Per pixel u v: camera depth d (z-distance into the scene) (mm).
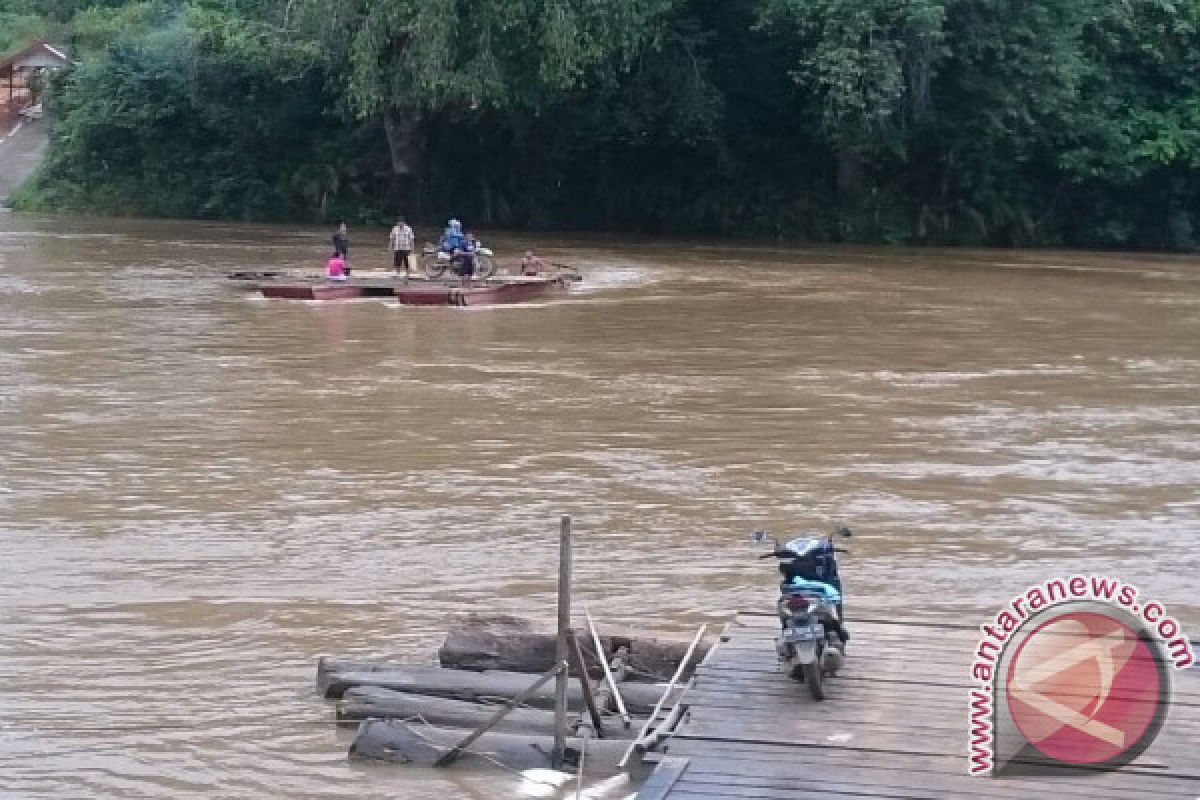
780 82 63500
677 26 61219
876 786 8656
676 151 66188
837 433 20359
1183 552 14883
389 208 67625
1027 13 57719
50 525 15148
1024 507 16547
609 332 30547
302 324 30750
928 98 58688
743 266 48781
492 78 54000
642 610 12805
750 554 14539
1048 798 8523
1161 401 23453
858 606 12953
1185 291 42500
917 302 38000
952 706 9820
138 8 79562
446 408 21531
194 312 32594
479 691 10656
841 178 63625
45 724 10266
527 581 13578
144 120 69062
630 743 9688
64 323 30344
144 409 21109
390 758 9727
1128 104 62156
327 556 14242
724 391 23531
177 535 14867
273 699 10781
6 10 93812
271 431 19750
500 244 57031
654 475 17672
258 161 69250
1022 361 27688
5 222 64188
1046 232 63812
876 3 55094
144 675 11195
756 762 8984
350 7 55406
